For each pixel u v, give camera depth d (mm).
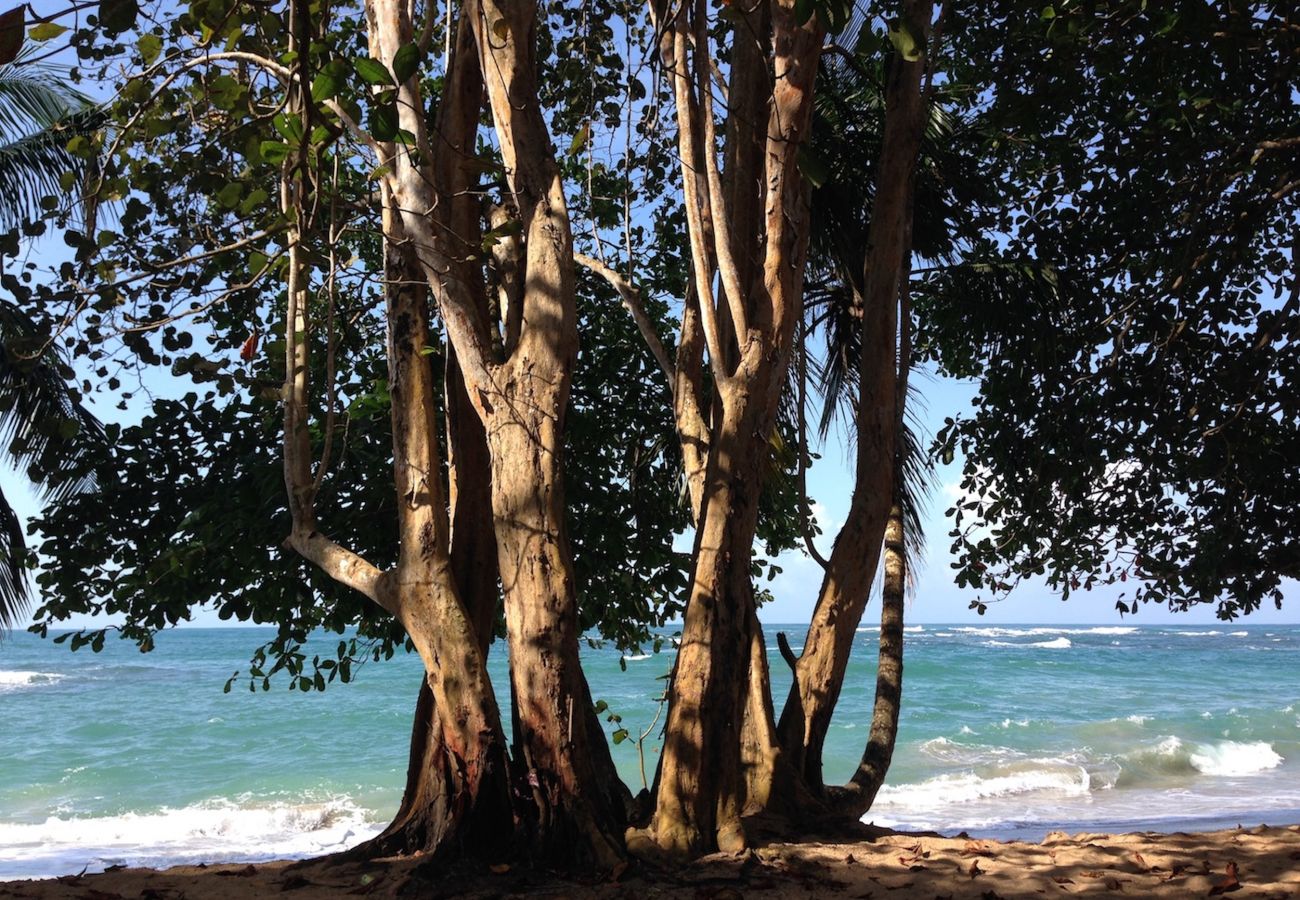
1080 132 8555
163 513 7812
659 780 5586
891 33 4898
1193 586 8367
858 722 23109
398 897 4941
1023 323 8828
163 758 18688
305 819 14250
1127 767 18312
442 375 8016
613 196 9023
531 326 5672
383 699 26359
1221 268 8086
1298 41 7242
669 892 4824
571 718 5312
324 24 5227
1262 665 44000
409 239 5703
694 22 6105
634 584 8445
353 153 7539
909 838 6023
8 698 28062
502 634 8555
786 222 5977
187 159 6512
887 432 6621
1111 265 8602
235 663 41438
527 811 5281
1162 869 5402
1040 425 8578
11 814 14719
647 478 8930
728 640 5609
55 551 7590
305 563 7445
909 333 7566
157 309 7234
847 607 6434
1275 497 7914
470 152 6359
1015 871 5332
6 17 2521
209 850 12438
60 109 11375
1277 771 18406
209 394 7953
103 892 5516
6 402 6988
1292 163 7855
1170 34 7039
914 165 7297
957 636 77000
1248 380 7730
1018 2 7648
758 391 5852
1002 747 20281
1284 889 4984
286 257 6211
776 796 5930
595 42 8055
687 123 6016
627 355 8969
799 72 5914
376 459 7531
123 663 42281
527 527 5441
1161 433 8109
